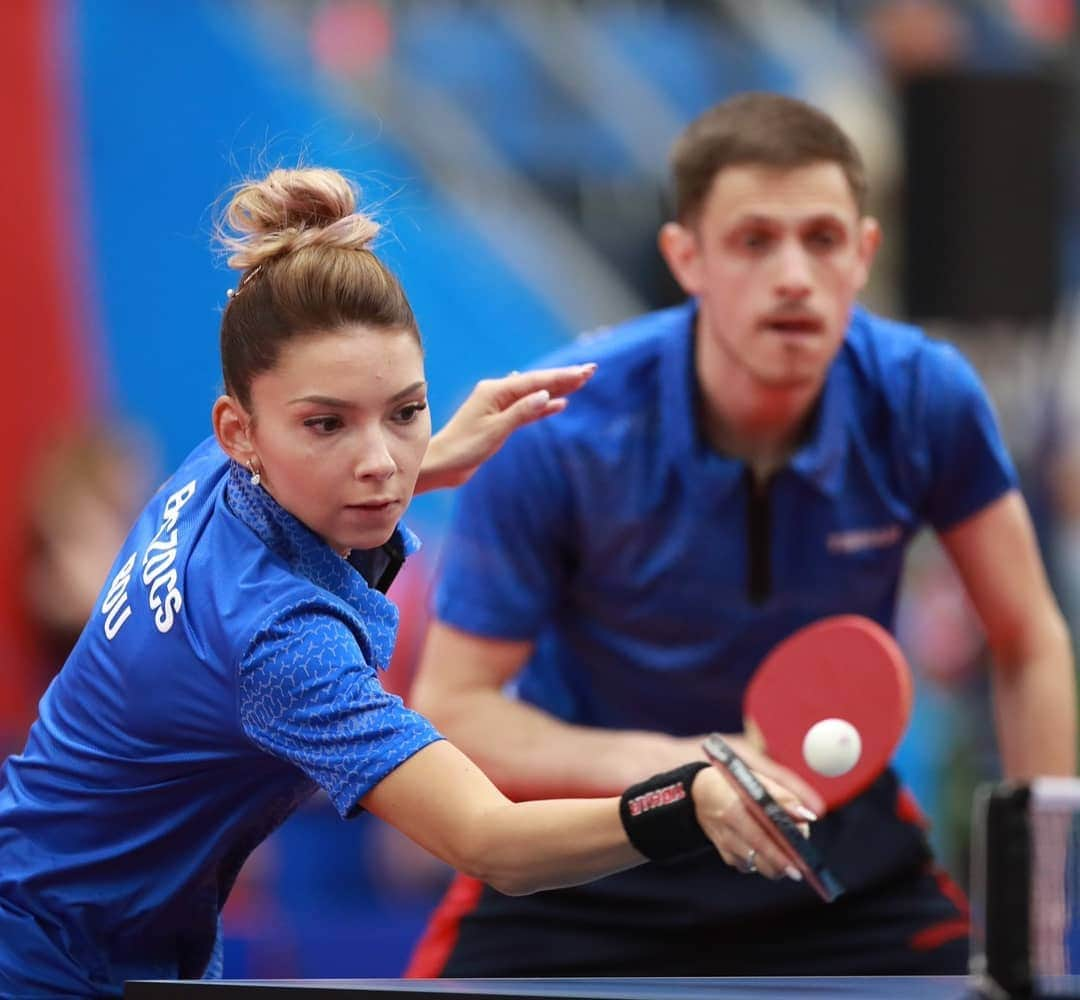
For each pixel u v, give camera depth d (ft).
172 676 28.91
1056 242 84.23
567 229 102.27
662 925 43.45
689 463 42.47
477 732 43.39
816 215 40.86
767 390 41.88
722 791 25.63
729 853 25.64
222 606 28.32
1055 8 109.09
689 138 43.01
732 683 44.45
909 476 43.60
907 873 44.24
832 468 42.78
